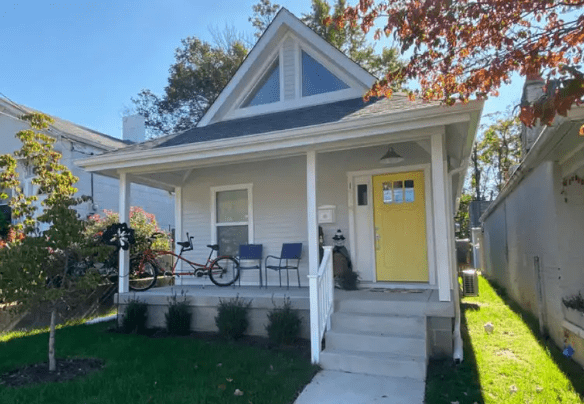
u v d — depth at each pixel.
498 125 22.78
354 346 5.02
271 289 7.26
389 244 7.12
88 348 5.71
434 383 4.29
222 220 8.45
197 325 6.58
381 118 5.11
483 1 3.65
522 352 5.46
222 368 4.75
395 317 5.16
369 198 7.27
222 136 6.64
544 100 2.94
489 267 15.78
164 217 15.55
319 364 4.86
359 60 20.73
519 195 8.77
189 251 8.64
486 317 7.82
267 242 8.00
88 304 7.98
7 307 6.76
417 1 3.86
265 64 8.73
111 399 3.95
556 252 5.84
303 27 8.21
